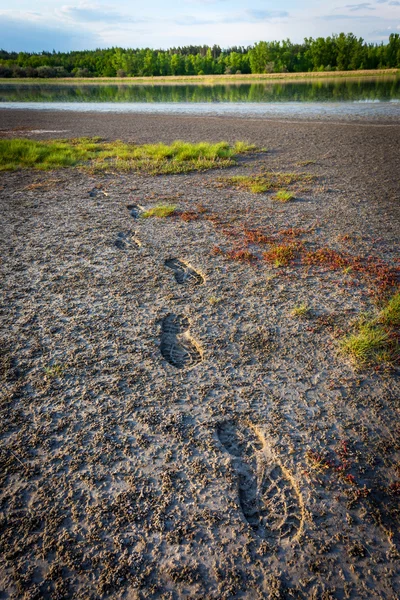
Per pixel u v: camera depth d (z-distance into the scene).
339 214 7.53
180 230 6.94
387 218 7.23
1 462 2.77
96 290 4.97
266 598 2.04
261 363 3.67
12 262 5.77
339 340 3.94
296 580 2.12
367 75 65.50
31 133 20.27
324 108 26.72
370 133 16.95
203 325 4.24
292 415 3.11
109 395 3.32
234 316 4.39
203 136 18.05
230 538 2.30
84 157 13.90
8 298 4.80
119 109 31.73
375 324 4.16
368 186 9.42
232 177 10.64
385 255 5.74
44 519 2.41
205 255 5.91
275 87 51.12
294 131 18.36
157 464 2.73
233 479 2.63
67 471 2.69
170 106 33.00
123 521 2.39
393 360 3.67
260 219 7.39
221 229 6.93
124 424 3.04
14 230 7.05
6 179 11.08
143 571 2.15
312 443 2.88
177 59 94.12
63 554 2.23
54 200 8.94
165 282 5.14
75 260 5.82
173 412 3.15
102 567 2.17
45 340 4.03
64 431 3.00
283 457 2.79
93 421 3.07
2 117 27.39
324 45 78.81
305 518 2.42
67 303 4.68
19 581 2.12
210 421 3.06
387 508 2.47
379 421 3.05
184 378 3.50
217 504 2.48
